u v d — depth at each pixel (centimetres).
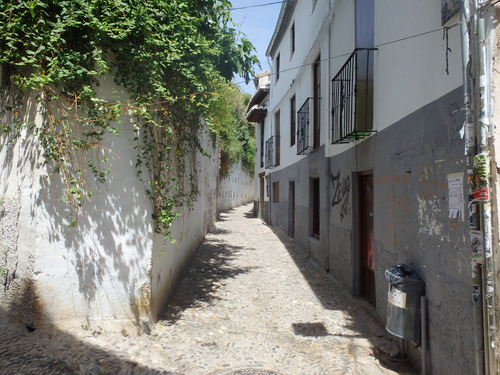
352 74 523
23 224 394
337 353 393
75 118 380
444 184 307
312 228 915
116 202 405
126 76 400
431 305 329
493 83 247
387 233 440
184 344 401
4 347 347
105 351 364
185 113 519
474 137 254
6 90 397
